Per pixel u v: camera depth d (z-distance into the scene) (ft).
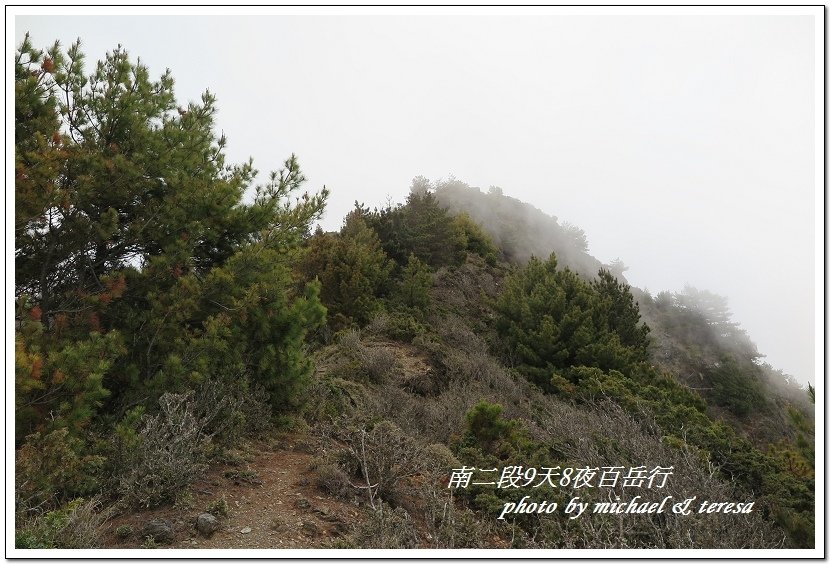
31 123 16.47
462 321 56.29
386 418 23.04
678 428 24.93
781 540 14.65
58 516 11.01
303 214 22.57
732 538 12.96
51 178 15.55
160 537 11.66
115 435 14.44
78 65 18.45
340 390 26.18
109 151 18.66
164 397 15.60
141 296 18.54
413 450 16.81
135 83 19.48
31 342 14.56
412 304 52.90
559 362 45.70
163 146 19.19
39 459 11.98
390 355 33.81
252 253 19.83
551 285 55.42
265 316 20.72
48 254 17.28
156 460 13.71
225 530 12.32
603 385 33.78
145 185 18.88
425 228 74.43
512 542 13.35
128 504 12.98
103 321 17.81
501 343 50.19
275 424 20.48
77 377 14.30
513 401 32.63
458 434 22.26
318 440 19.69
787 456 23.52
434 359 37.22
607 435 21.01
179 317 17.81
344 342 35.27
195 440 15.20
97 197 18.11
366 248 53.72
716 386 95.14
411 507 15.12
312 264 47.52
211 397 17.93
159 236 18.79
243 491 14.58
